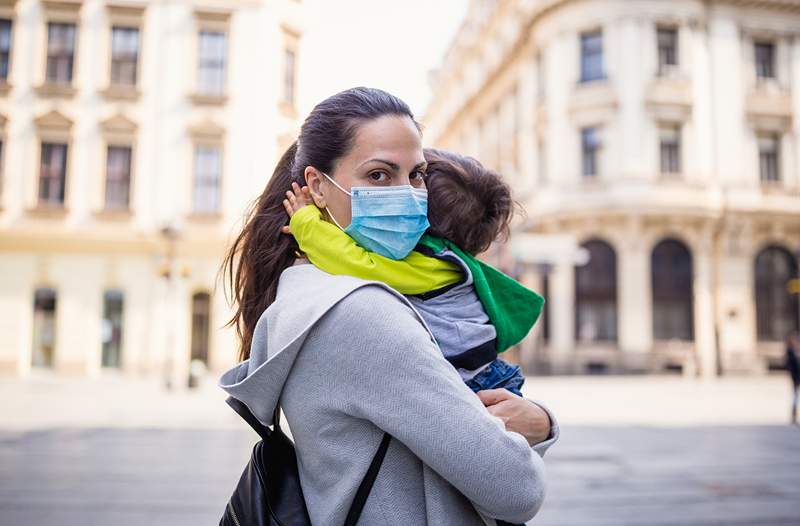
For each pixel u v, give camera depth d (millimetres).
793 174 22891
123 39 16516
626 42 21688
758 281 22906
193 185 13883
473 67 30984
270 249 1385
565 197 22109
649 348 21375
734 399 14523
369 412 1012
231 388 1148
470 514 1070
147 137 16266
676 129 22000
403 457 1061
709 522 4613
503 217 1451
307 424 1073
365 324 1026
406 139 1224
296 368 1074
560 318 22047
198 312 15562
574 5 22297
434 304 1211
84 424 9516
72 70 16781
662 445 8062
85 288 17906
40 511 4766
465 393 1020
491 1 28203
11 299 17781
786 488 5719
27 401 12570
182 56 13523
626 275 21594
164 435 8547
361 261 1167
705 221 21828
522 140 24469
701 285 21812
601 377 21156
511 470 981
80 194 17234
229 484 5715
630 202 21234
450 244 1316
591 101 21922
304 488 1137
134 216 17062
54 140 17172
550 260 20469
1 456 6996
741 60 22812
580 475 6230
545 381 19531
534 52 23812
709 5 22609
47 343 18047
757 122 22719
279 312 1146
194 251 14445
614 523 4570
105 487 5566
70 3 16484
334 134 1223
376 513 1040
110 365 18062
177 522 4500
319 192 1256
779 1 22797
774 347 22453
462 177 1396
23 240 17500
